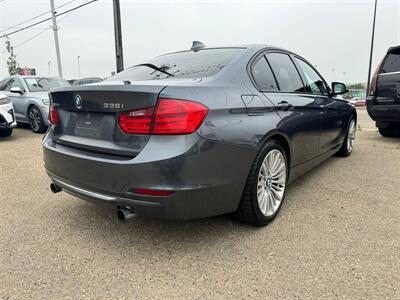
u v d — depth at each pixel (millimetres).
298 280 2084
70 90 2521
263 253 2398
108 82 2619
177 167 2059
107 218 3025
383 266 2211
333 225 2818
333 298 1916
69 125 2652
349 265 2229
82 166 2365
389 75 5965
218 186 2271
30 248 2512
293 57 3613
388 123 6527
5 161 5188
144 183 2080
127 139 2197
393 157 5234
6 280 2125
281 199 3014
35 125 8234
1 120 6914
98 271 2221
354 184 3891
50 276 2166
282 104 2920
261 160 2621
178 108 2072
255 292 1985
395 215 3006
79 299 1951
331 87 4379
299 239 2586
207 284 2070
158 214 2137
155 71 2941
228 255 2383
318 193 3600
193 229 2777
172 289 2029
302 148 3322
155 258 2367
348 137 5172
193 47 3426
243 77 2680
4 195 3643
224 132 2264
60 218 3037
